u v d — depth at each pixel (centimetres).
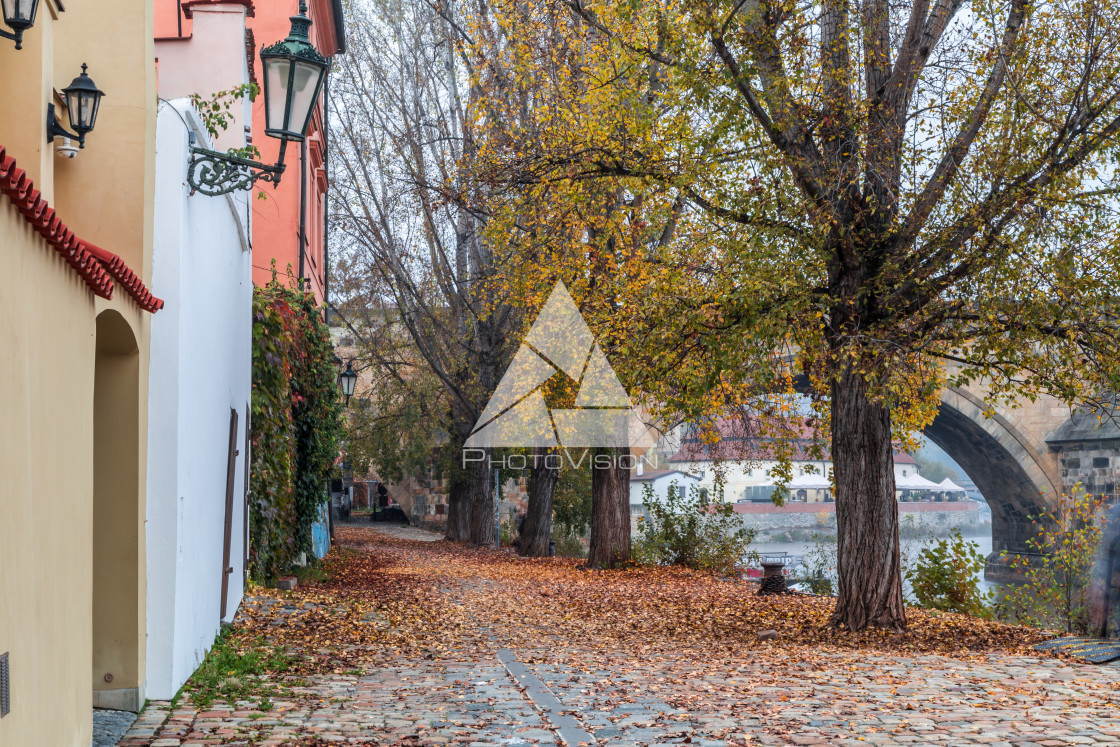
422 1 2777
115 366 626
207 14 1104
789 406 1582
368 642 991
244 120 1107
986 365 1084
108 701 616
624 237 1766
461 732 589
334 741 551
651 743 563
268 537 1452
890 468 1161
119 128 643
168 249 679
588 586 1773
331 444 1886
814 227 1049
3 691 343
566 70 1709
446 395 3281
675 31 1052
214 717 608
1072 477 4269
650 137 1216
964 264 1030
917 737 579
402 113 2750
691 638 1129
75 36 643
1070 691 748
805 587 1941
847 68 1080
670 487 2331
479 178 1385
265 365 1314
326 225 3012
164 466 668
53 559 422
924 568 1448
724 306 1074
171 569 663
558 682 788
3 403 348
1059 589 1278
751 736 579
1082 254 1005
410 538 3891
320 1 2555
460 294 2905
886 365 995
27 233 380
